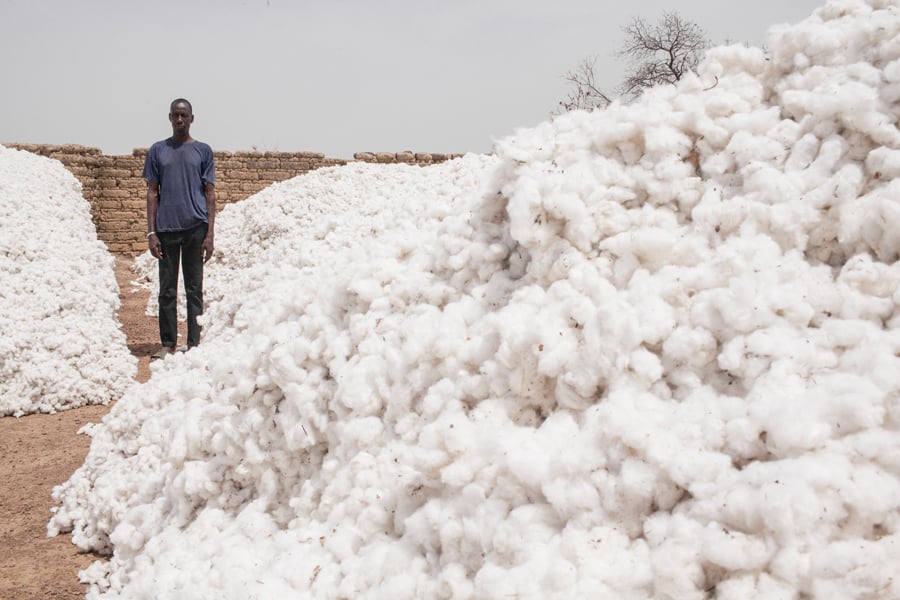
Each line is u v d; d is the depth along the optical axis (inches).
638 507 67.9
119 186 665.0
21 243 297.3
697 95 98.0
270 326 124.2
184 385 136.9
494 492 75.3
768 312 73.6
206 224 285.9
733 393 74.2
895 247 76.0
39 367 228.7
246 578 87.4
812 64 92.9
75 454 184.1
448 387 89.7
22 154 559.8
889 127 79.7
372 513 86.9
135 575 109.6
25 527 142.8
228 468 114.3
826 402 64.2
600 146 98.7
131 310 398.0
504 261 104.0
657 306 78.6
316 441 105.1
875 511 58.2
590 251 91.5
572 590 62.7
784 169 87.0
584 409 79.7
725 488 62.7
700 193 91.6
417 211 147.4
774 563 58.1
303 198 426.6
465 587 69.9
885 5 93.5
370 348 105.3
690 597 59.7
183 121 279.4
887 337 69.7
